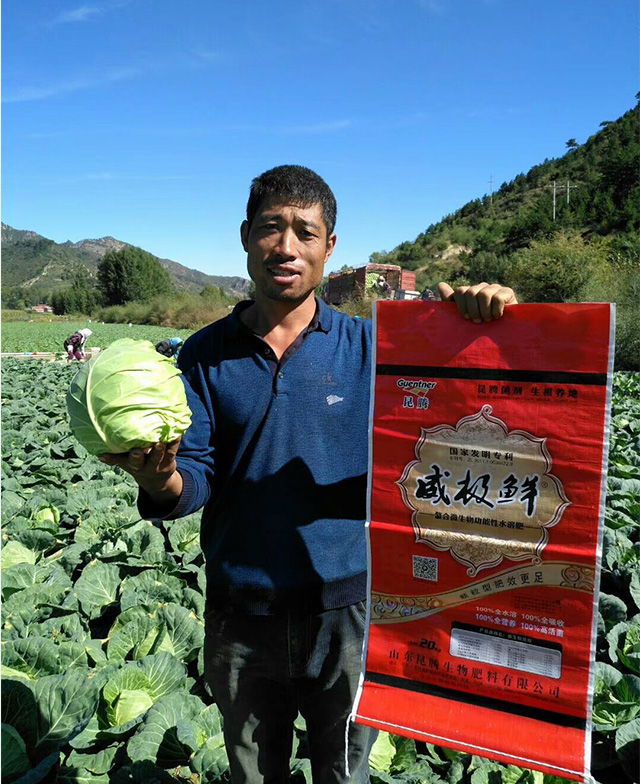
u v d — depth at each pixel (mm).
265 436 2291
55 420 13742
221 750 3238
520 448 2078
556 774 1999
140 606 4637
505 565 2100
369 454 2250
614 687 4004
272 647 2311
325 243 2342
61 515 7148
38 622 4711
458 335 2156
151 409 2061
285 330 2371
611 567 5750
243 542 2303
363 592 2379
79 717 3371
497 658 2117
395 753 3461
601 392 1989
